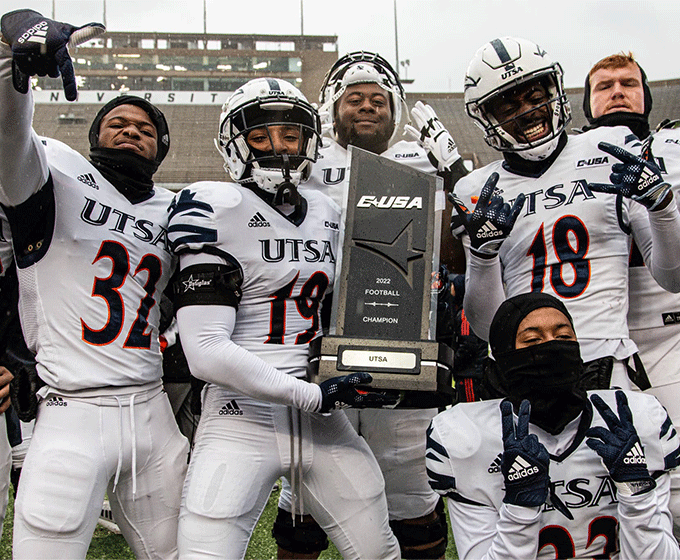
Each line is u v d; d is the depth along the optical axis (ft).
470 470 6.17
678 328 8.26
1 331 7.07
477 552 6.02
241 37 62.59
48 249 6.82
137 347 7.05
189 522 6.35
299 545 8.28
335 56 62.08
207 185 6.84
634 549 5.58
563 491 6.04
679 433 8.02
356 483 6.84
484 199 7.02
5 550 9.66
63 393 6.73
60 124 53.78
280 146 6.94
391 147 10.19
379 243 6.92
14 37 5.43
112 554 9.58
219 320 6.39
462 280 10.11
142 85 61.00
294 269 6.79
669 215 6.78
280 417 6.70
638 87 9.61
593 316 7.28
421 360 6.45
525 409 5.65
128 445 6.81
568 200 7.59
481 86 7.80
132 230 7.23
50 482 6.33
